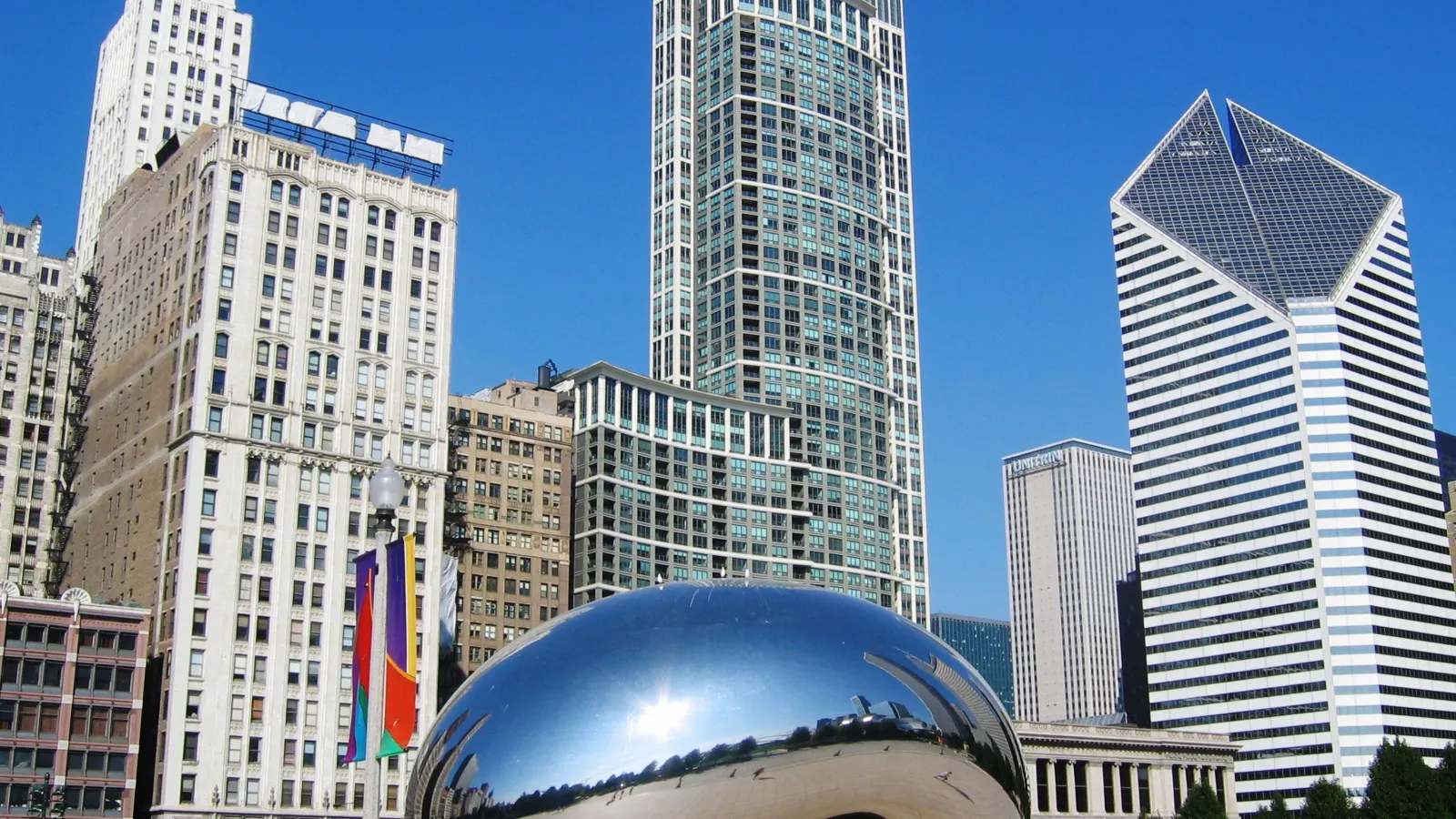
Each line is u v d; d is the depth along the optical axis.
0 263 178.12
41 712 123.31
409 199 157.25
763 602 22.25
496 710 21.91
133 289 158.88
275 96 152.88
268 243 146.50
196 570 133.88
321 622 139.38
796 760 20.75
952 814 21.56
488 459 185.12
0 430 159.00
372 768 29.77
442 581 155.12
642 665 21.36
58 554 158.38
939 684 21.92
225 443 138.50
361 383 148.75
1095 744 140.00
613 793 20.67
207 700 131.12
